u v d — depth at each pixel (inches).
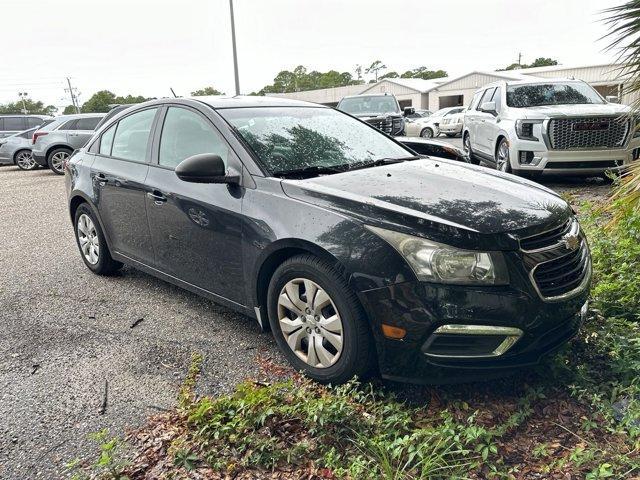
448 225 101.0
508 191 120.4
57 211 350.3
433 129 1053.8
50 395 118.1
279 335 124.4
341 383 112.0
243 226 125.5
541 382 111.9
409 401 108.3
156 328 150.3
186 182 142.6
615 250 166.1
